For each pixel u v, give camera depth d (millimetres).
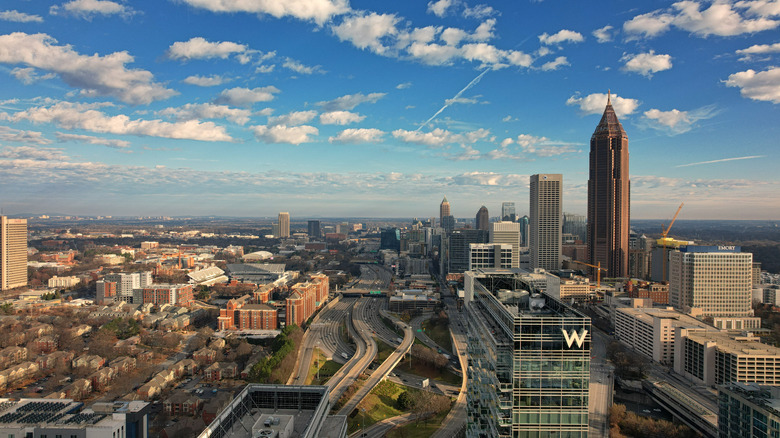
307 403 185375
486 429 198875
